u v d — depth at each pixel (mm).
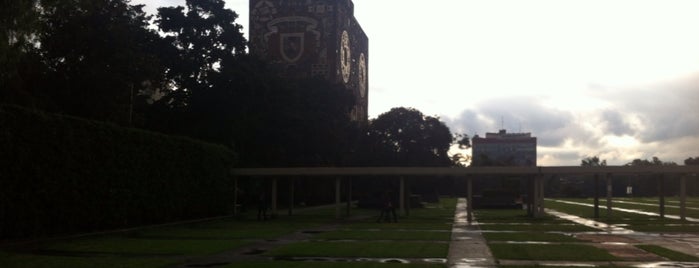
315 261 18984
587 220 41750
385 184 81625
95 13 40375
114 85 41250
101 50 40969
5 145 23047
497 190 68000
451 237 27922
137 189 32625
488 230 32406
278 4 94250
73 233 27422
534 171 42750
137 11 50656
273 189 46375
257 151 59844
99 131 29266
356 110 108250
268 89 57281
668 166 41125
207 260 19344
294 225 37125
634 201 95062
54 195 25875
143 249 22500
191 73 55781
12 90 33219
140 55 44750
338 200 44625
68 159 26844
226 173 45781
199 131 53844
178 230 32812
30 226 24484
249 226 36281
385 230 32438
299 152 64188
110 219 29984
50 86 39375
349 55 101500
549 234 29750
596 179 44906
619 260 19375
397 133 88625
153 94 61875
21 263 18125
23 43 24422
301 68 92688
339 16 94250
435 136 88688
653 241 26203
